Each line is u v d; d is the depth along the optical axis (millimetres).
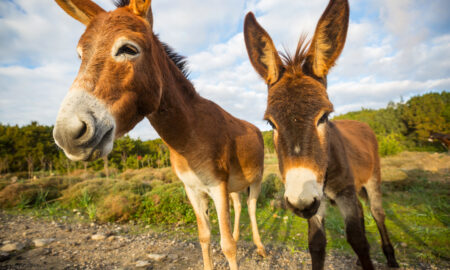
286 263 2709
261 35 1853
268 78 1778
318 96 1453
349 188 1940
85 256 2904
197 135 2025
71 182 7324
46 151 13891
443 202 4574
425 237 3217
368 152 2824
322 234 1986
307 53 1722
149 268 2598
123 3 1866
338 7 1651
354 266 2555
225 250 2029
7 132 13289
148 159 13453
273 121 1494
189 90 2135
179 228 4109
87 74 1199
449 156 10891
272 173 6801
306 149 1376
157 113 1822
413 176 6809
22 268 2551
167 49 2289
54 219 4598
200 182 2135
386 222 3881
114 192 5785
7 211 5152
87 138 1094
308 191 1326
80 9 1594
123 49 1301
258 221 4336
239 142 2473
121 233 3848
